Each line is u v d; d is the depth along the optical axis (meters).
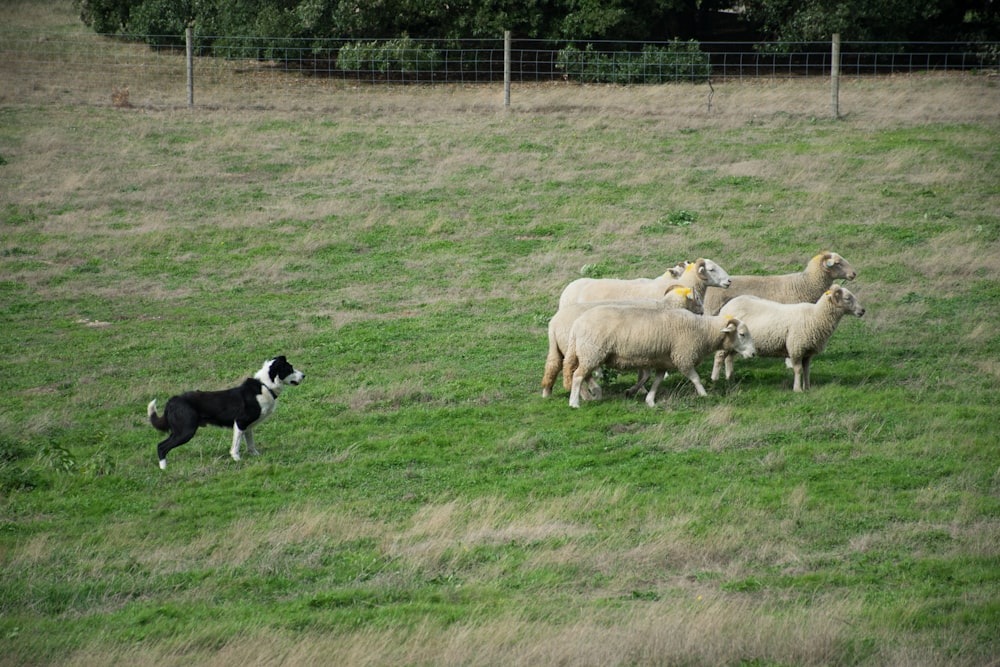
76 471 12.29
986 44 39.28
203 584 9.55
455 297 19.88
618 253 22.02
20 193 26.72
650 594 9.07
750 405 13.81
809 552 9.84
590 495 11.19
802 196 25.48
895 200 24.86
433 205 26.11
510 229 24.20
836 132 30.91
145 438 13.45
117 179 28.08
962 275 19.81
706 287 15.95
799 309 14.11
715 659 7.70
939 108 32.97
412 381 15.27
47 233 24.17
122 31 45.91
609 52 39.94
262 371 12.73
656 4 39.69
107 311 19.50
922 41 41.50
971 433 12.48
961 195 24.97
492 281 20.78
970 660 7.58
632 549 9.93
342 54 39.28
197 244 23.61
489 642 8.02
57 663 7.92
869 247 21.75
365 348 17.08
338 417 14.11
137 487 11.95
